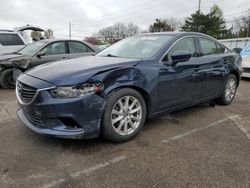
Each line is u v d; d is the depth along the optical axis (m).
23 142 3.52
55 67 3.59
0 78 7.50
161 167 2.93
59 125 3.15
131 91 3.51
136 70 3.54
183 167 2.94
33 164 2.96
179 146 3.48
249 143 3.62
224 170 2.89
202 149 3.40
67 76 3.14
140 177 2.74
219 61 5.08
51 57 7.36
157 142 3.59
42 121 3.20
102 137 3.51
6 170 2.83
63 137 3.11
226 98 5.57
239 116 4.86
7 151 3.26
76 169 2.87
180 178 2.73
